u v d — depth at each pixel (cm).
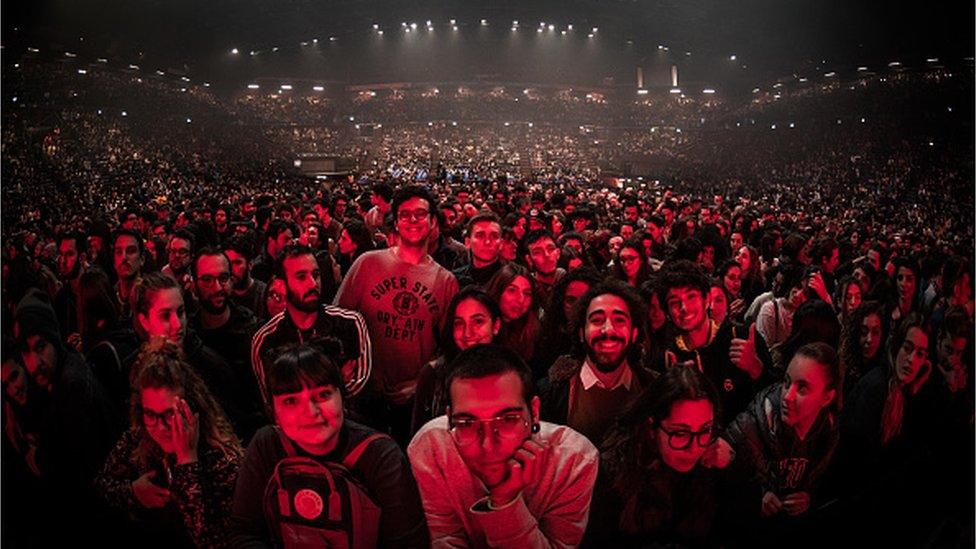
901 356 341
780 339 497
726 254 711
